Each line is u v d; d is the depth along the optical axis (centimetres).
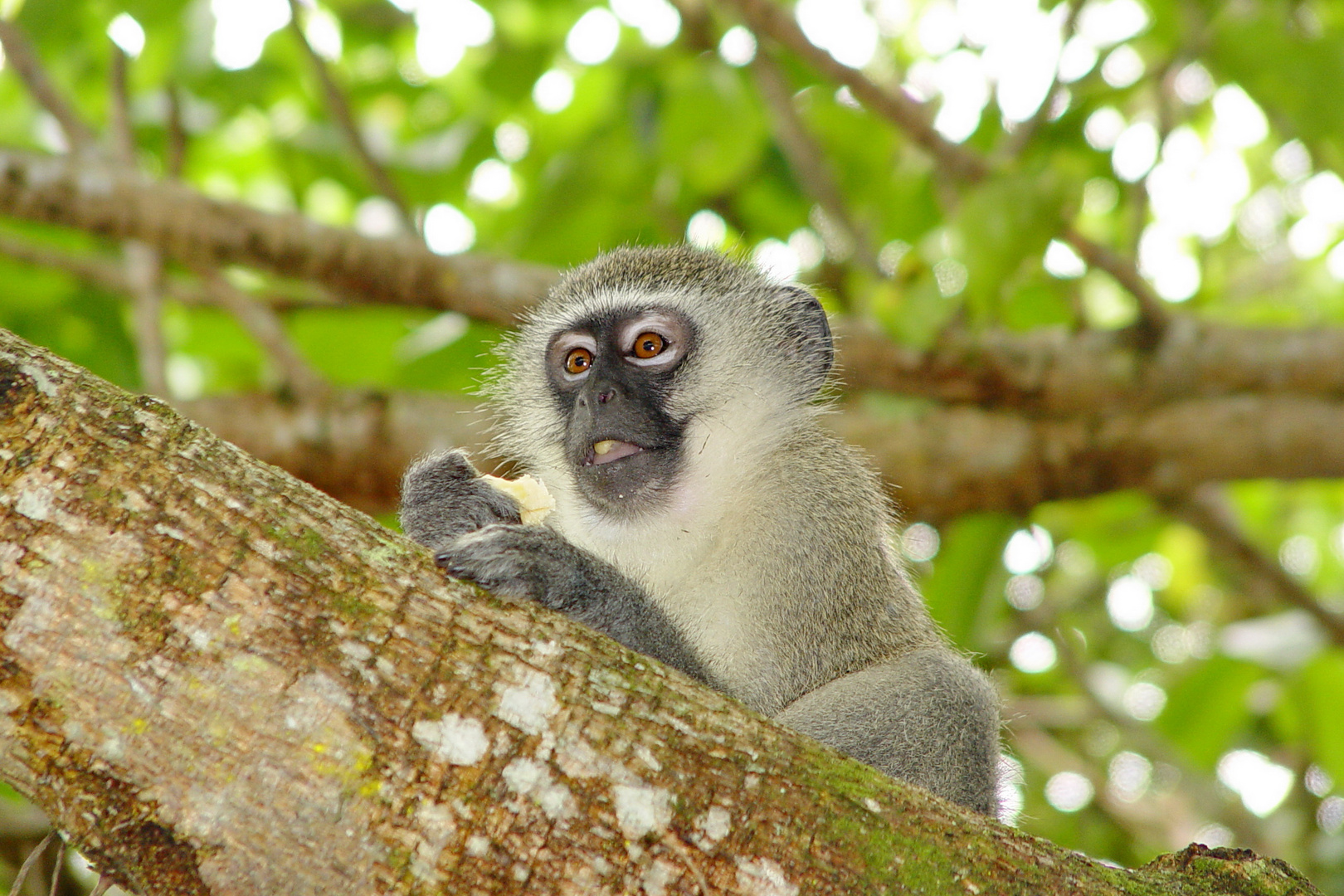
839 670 668
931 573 1123
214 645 365
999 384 1013
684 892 371
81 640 360
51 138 1182
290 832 360
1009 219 848
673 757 386
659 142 1098
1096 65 1027
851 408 1041
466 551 468
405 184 1210
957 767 623
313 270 980
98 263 1032
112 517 368
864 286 1095
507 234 1232
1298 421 1005
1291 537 1543
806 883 378
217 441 396
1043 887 390
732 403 738
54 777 360
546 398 815
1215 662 1086
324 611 377
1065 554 1530
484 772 372
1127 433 1023
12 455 370
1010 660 1416
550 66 1163
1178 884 412
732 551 693
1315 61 878
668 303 763
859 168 1189
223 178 1280
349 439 998
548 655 394
